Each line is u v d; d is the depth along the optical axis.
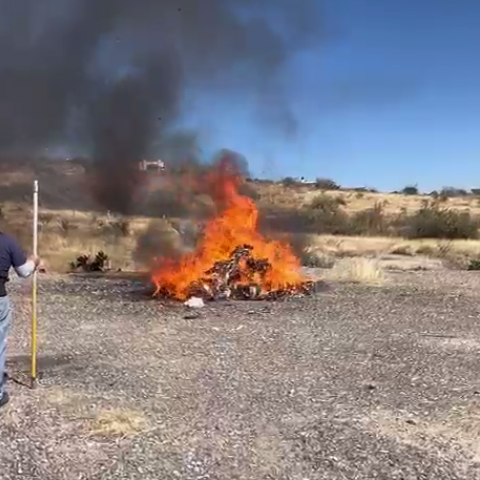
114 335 10.43
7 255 6.68
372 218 36.78
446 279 17.94
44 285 15.80
